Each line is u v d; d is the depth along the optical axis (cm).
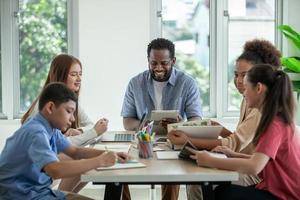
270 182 193
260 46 246
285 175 192
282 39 427
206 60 435
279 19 429
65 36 429
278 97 191
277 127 188
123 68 413
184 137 227
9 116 425
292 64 385
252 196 189
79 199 197
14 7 425
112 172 173
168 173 171
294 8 424
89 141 254
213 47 431
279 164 192
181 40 432
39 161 175
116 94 413
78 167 173
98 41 411
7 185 185
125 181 168
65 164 173
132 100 331
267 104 191
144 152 205
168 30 430
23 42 430
